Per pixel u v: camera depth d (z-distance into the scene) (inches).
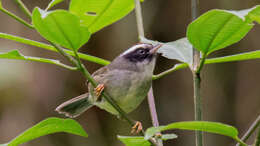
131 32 558.3
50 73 556.7
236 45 567.2
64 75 562.6
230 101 563.2
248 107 558.6
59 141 558.3
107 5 221.6
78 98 327.9
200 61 197.3
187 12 560.4
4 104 533.0
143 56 290.0
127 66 283.6
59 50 188.7
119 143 568.4
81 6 218.8
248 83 565.9
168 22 563.2
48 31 168.1
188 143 552.7
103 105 284.0
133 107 287.9
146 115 576.1
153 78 227.0
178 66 224.1
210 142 546.6
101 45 567.8
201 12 556.7
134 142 185.6
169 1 565.0
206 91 565.0
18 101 538.9
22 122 538.9
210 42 174.7
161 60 582.9
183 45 224.2
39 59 190.9
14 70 521.3
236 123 555.2
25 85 536.1
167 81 578.9
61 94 556.7
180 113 565.3
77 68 189.8
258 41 560.1
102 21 231.3
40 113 547.5
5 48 536.1
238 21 161.6
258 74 565.0
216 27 165.8
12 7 555.2
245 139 178.2
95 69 575.2
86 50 571.2
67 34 170.9
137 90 281.3
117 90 277.6
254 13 158.1
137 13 249.6
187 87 571.2
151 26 562.3
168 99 574.2
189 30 167.9
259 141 172.1
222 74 569.0
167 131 561.9
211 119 557.6
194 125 150.3
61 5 552.7
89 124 578.9
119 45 561.0
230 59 200.4
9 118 537.0
